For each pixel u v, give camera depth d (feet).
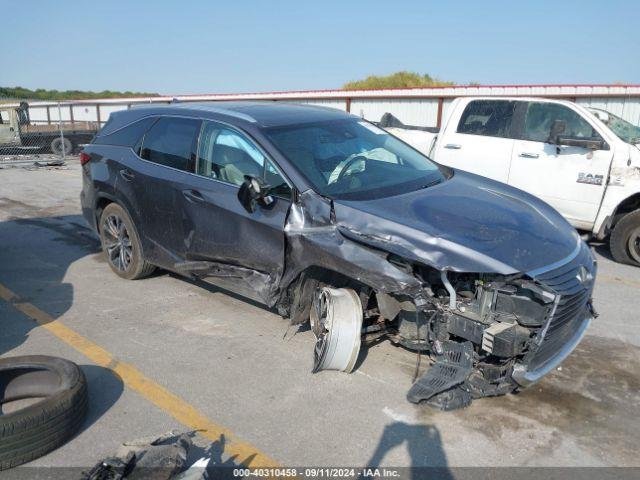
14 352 14.28
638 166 22.07
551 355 11.78
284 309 14.10
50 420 10.21
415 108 77.10
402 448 10.65
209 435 10.96
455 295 11.36
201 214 15.34
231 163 15.06
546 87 65.21
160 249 17.17
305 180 13.47
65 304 17.40
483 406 12.08
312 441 10.82
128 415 11.61
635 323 16.70
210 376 13.14
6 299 17.81
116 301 17.62
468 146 26.55
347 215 12.49
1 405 11.89
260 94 94.53
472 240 11.46
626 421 11.65
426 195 13.75
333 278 13.29
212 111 16.30
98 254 22.79
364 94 80.89
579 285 11.69
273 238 13.53
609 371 13.73
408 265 11.57
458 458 10.39
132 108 19.53
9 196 35.76
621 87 59.72
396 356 14.12
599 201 23.08
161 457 9.43
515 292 11.19
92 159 19.49
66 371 11.61
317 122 16.02
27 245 24.13
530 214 13.46
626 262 23.03
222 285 15.48
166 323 16.01
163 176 16.52
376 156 15.60
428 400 11.51
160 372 13.32
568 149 23.75
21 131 58.95
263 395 12.36
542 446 10.78
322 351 12.53
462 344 11.48
